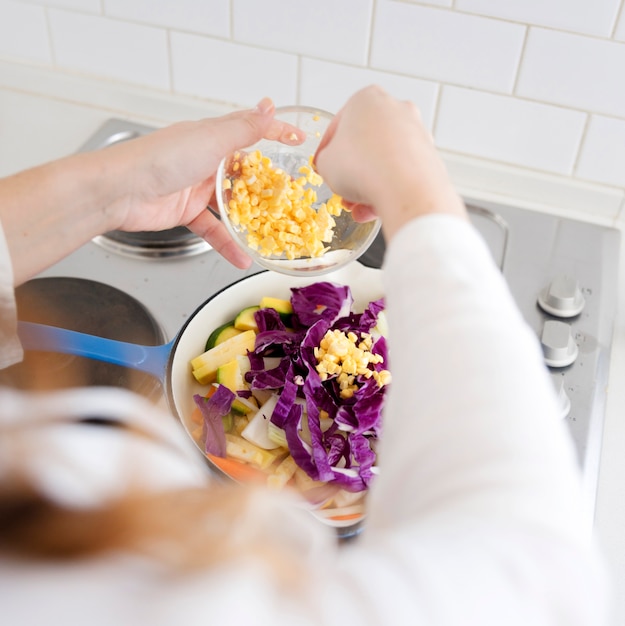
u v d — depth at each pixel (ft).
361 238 2.42
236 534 0.95
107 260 3.10
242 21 3.42
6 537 0.85
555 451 1.11
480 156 3.48
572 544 1.05
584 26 2.98
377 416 2.43
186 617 0.85
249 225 2.39
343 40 3.34
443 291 1.23
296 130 2.41
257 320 2.70
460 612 0.96
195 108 3.75
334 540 2.04
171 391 2.34
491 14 3.07
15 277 2.23
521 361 1.17
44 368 2.48
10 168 3.60
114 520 0.89
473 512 1.04
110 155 2.22
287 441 2.38
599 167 3.34
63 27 3.73
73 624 0.85
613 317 2.93
